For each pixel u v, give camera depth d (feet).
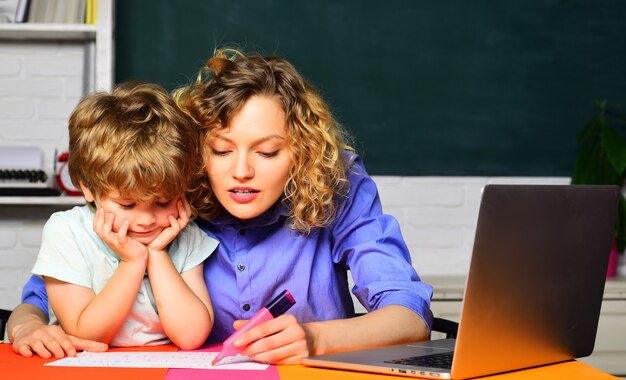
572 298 4.33
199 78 5.54
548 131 11.87
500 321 3.90
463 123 11.77
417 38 11.69
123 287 4.90
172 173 4.84
